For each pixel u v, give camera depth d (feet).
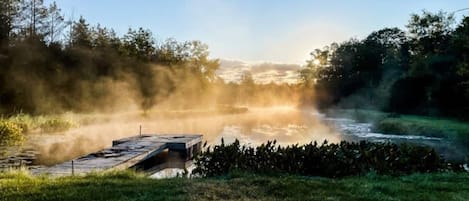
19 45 111.55
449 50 127.54
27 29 120.37
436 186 22.99
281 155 30.19
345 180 25.27
